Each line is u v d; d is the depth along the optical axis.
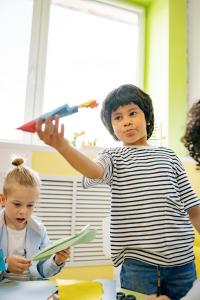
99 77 2.04
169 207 0.78
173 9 2.02
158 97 2.02
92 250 1.58
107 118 0.92
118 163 0.83
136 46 2.19
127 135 0.87
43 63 1.86
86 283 0.61
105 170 0.77
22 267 0.81
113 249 0.79
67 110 0.58
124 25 2.19
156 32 2.10
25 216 1.01
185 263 0.77
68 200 1.58
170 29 1.99
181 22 2.04
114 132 0.92
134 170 0.81
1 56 1.82
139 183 0.80
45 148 1.58
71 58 1.98
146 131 0.93
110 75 2.08
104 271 1.59
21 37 1.86
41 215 1.51
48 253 0.61
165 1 2.04
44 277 0.90
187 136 0.62
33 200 1.03
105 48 2.10
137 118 0.87
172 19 2.01
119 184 0.81
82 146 1.68
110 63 2.10
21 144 1.53
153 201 0.78
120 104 0.87
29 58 1.84
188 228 0.81
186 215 0.84
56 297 0.57
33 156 1.56
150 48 2.15
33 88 1.83
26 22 1.88
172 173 0.84
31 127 0.57
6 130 1.78
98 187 1.64
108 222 1.19
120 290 0.64
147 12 2.21
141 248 0.75
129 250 0.76
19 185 1.00
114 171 0.81
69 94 1.94
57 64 1.94
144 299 0.59
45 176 1.54
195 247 1.28
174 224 0.78
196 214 0.85
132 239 0.76
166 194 0.79
